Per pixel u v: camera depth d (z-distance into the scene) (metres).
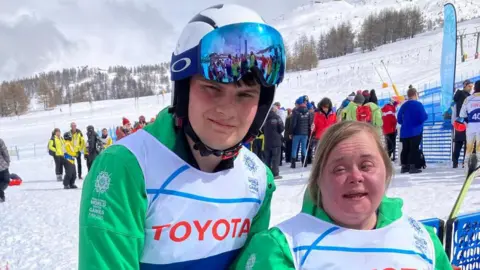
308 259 1.50
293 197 6.49
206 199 1.30
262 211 1.55
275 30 1.35
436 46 61.12
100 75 183.62
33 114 82.00
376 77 48.12
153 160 1.23
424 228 1.75
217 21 1.25
